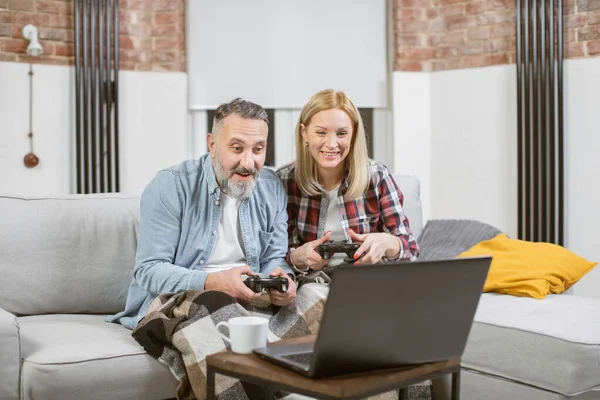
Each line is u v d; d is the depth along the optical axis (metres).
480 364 2.28
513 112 4.51
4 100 4.26
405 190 3.14
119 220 2.57
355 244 2.43
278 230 2.46
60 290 2.46
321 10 4.71
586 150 4.25
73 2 4.31
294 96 4.72
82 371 1.91
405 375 1.53
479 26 4.63
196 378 1.91
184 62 4.64
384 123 4.82
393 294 1.47
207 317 1.98
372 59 4.77
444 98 4.75
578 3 4.28
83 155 4.43
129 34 4.55
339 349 1.45
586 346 2.04
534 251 2.74
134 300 2.32
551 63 4.28
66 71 4.39
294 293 2.13
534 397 2.14
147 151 4.58
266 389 1.93
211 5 4.63
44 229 2.47
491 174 4.60
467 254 2.85
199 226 2.28
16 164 4.30
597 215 4.22
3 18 4.26
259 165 2.23
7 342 1.88
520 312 2.33
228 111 2.20
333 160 2.52
